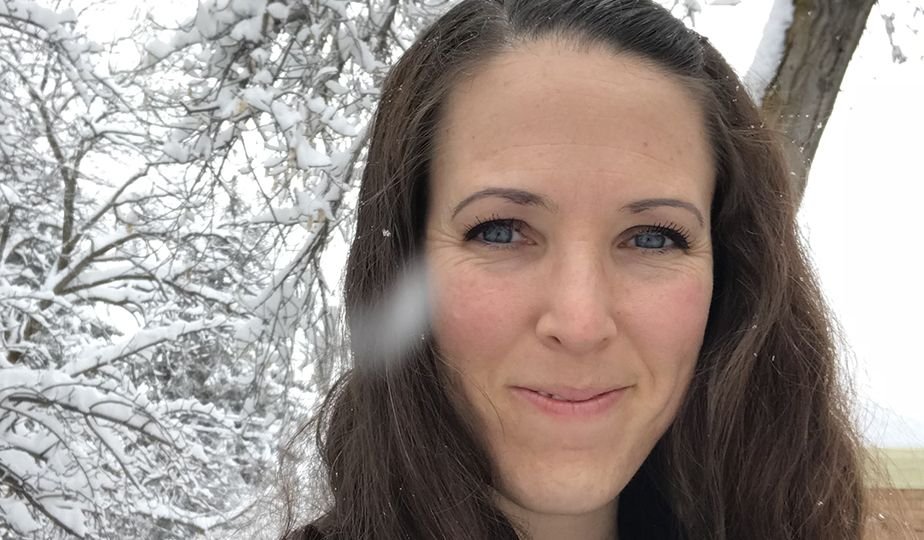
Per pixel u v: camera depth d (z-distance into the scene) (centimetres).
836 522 44
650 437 35
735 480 43
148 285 160
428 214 37
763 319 42
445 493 36
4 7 129
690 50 37
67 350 160
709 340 43
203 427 149
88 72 131
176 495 153
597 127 33
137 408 135
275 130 117
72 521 134
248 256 128
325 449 43
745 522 43
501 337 33
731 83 41
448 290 34
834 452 45
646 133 34
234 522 96
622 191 33
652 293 34
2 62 151
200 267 148
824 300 47
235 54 115
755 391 44
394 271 38
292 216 112
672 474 43
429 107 36
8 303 148
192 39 113
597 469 34
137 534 148
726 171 40
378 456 38
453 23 37
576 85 33
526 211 33
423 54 38
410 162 37
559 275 33
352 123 117
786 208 44
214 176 122
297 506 47
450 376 35
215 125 118
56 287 157
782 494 43
